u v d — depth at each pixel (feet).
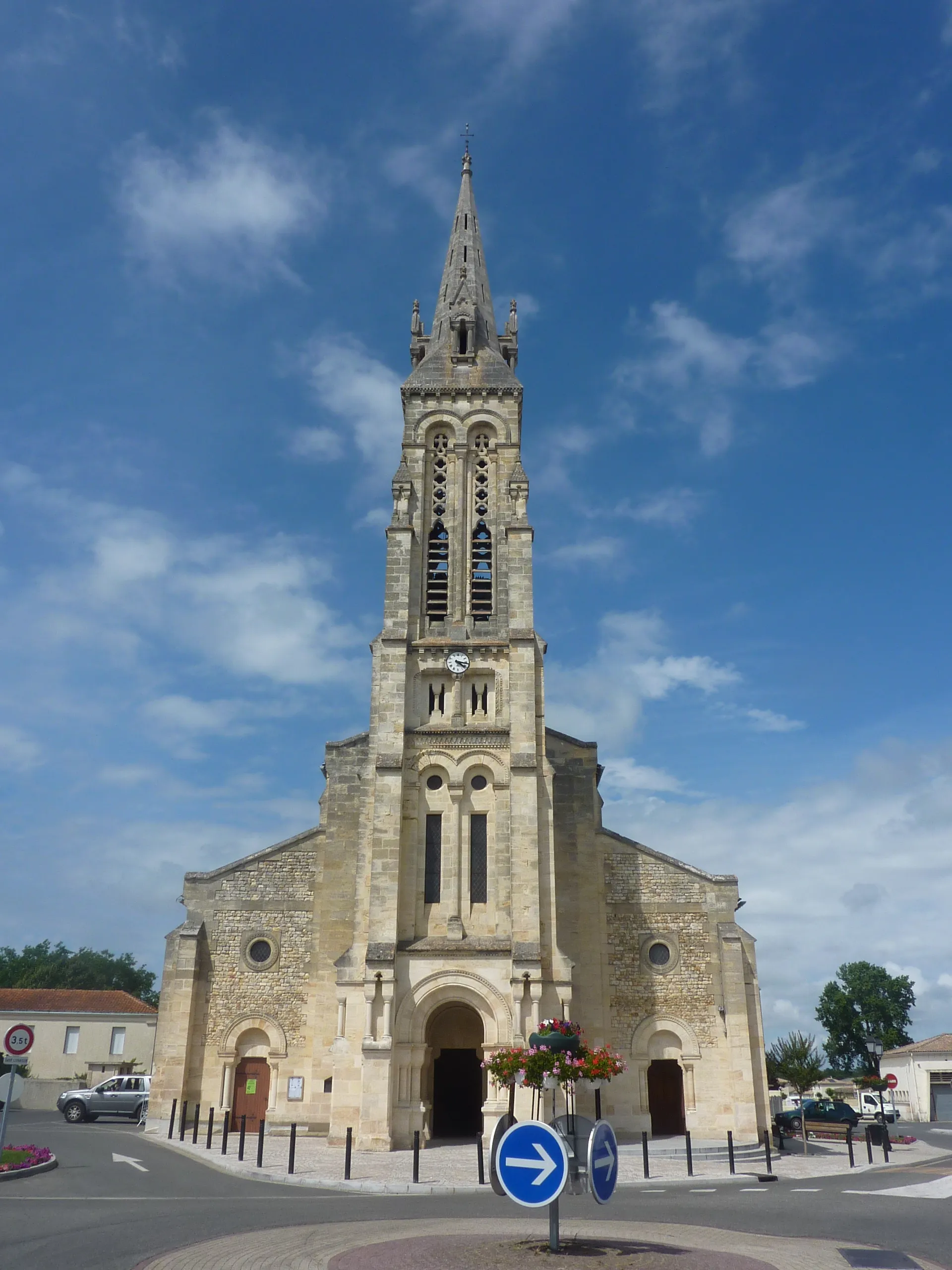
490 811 118.21
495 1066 59.26
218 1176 78.18
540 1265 39.40
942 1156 103.65
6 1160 76.95
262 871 128.57
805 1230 51.96
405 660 123.13
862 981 272.51
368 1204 63.21
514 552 129.18
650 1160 96.22
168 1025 120.37
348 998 109.70
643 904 125.18
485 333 149.07
